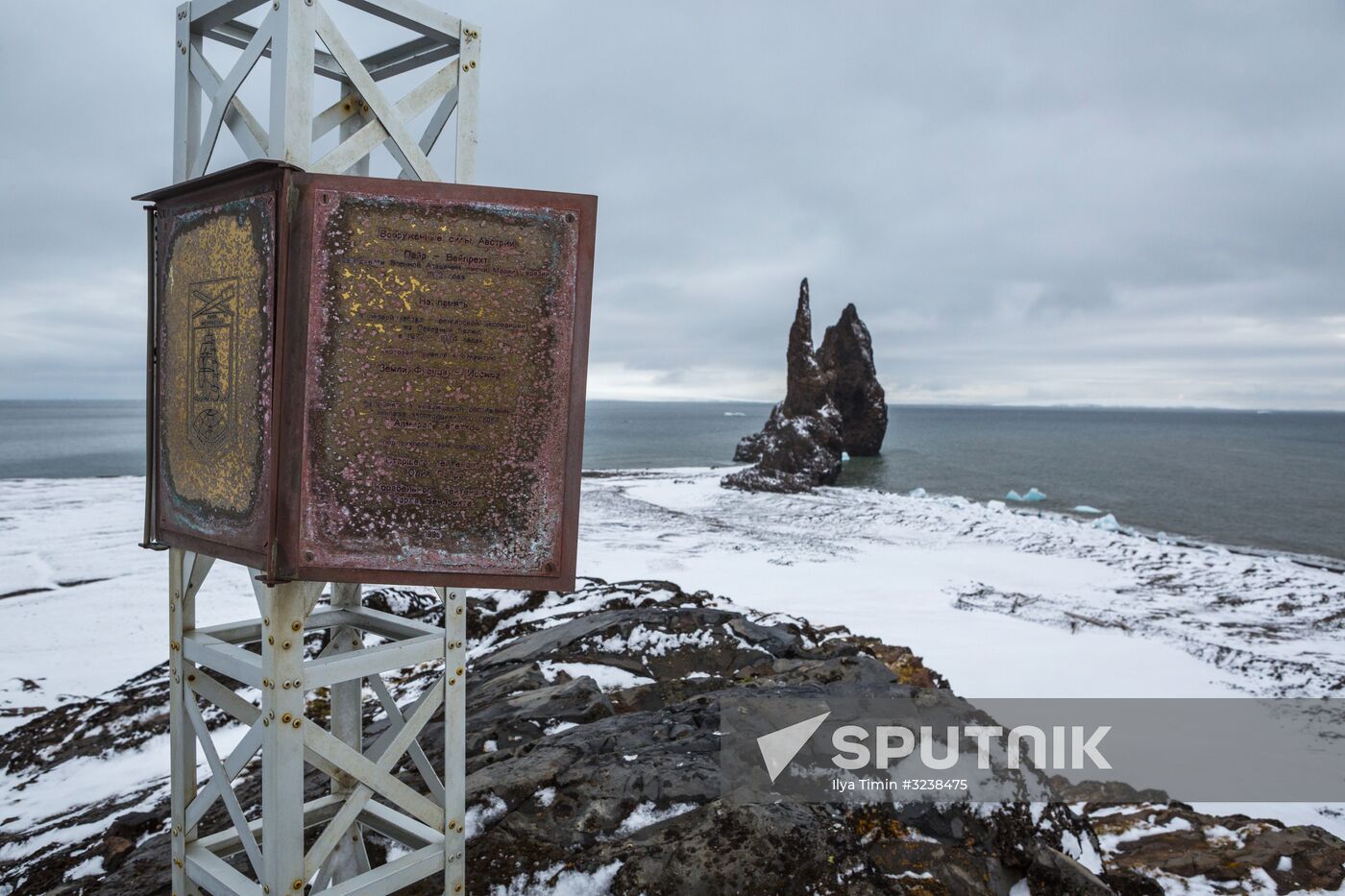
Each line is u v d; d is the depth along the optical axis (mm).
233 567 17453
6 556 20641
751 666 6988
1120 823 5934
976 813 4070
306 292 2686
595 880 3545
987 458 85750
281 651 2697
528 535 2910
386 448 2789
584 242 2865
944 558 24484
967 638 14727
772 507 36344
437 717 6219
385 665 2957
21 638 12562
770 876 3578
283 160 2611
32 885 4535
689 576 20391
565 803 4000
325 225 2693
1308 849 5359
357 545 2783
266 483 2684
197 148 3164
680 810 3959
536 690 6352
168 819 5160
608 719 5234
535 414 2887
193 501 3051
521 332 2857
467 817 3904
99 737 7746
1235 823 5918
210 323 2920
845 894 3539
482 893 3477
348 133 3623
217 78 2975
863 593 18703
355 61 2828
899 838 3908
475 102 3145
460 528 2865
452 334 2811
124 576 17891
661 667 7109
